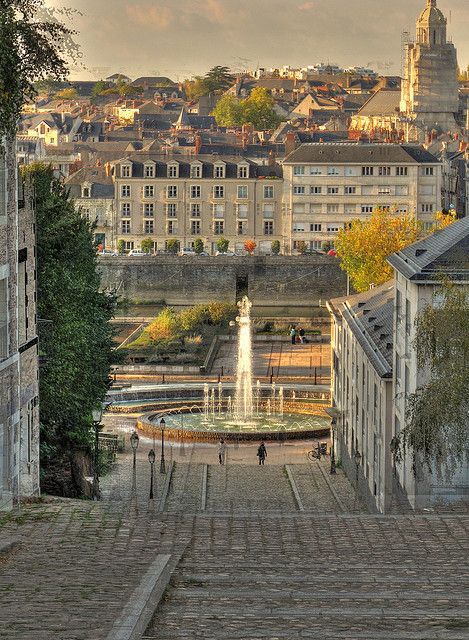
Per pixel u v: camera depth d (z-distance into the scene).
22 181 67.88
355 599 33.59
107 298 101.81
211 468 115.06
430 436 68.75
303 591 34.97
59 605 31.66
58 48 54.59
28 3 53.81
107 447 117.81
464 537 47.31
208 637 28.50
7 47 50.88
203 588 35.47
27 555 41.69
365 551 44.22
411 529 49.19
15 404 63.53
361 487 102.94
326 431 134.00
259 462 118.44
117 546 44.22
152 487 95.75
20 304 66.69
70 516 51.53
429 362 72.19
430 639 28.19
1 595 33.25
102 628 28.77
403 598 33.75
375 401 97.00
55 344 79.81
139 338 192.62
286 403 149.00
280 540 46.59
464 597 33.81
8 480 62.19
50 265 80.00
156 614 31.20
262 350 196.75
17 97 53.44
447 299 69.19
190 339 191.00
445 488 79.38
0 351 61.94
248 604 32.81
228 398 150.12
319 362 183.75
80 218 97.00
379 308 113.75
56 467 84.31
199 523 50.03
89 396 86.88
